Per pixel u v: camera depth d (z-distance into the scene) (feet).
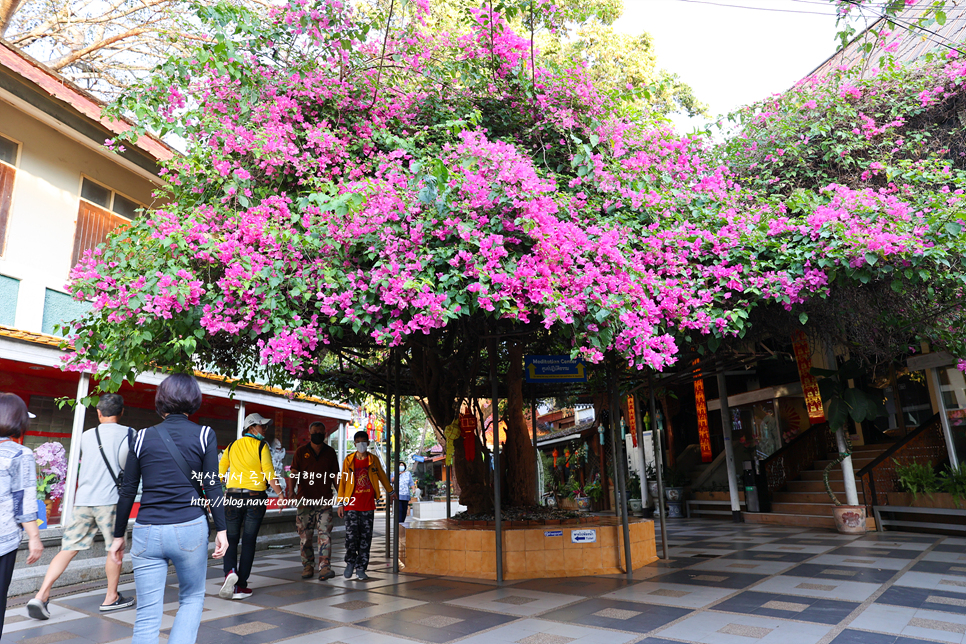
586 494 52.95
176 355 17.30
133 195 31.91
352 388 30.99
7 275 24.70
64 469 24.57
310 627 14.79
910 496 31.65
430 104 20.33
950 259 16.72
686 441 58.08
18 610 17.71
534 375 25.20
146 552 10.07
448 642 13.33
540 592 18.72
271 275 14.64
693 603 16.61
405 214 14.84
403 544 25.13
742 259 17.33
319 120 18.95
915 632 13.29
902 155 24.89
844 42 20.47
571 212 16.29
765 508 40.60
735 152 25.89
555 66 19.29
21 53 24.82
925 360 33.73
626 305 15.16
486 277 14.37
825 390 33.91
